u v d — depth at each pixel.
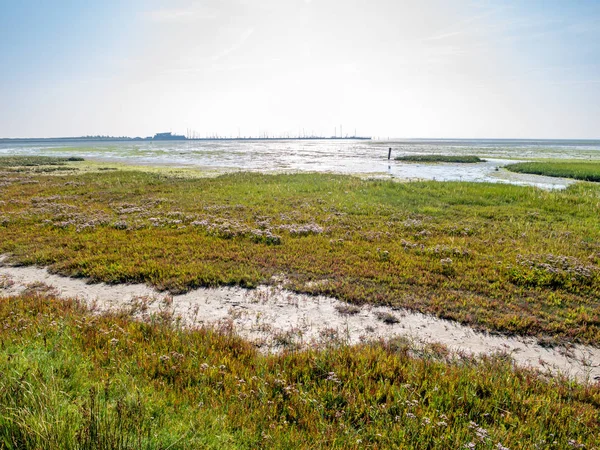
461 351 6.83
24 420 3.46
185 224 16.17
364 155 78.88
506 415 4.87
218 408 4.49
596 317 7.92
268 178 32.50
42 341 5.85
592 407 5.16
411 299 8.87
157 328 7.04
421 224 16.20
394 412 4.80
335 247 12.83
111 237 13.88
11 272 10.71
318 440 4.08
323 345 6.80
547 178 36.31
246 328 7.61
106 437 3.32
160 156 73.56
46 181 30.08
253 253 12.12
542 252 12.13
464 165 51.75
